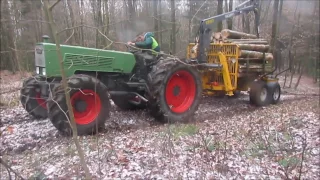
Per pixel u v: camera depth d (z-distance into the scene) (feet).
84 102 19.29
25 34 42.98
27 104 22.59
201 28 29.01
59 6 33.88
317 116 25.86
